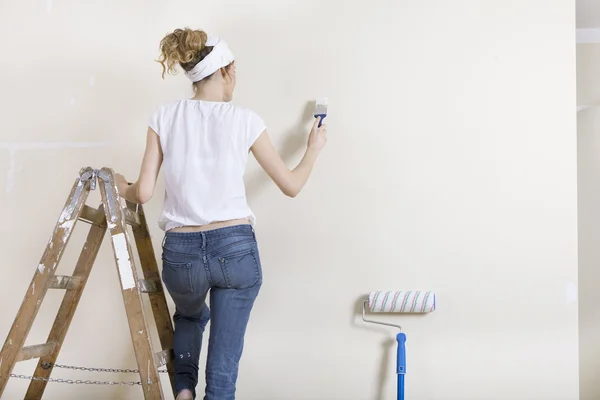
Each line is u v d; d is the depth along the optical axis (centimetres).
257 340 239
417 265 238
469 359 234
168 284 187
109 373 242
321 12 246
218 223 182
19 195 249
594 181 279
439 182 239
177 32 193
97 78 250
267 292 241
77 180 189
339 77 244
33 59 252
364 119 242
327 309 239
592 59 285
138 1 251
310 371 237
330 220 241
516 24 241
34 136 250
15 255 247
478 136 239
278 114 244
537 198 237
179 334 200
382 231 239
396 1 245
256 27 248
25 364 242
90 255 205
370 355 236
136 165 246
